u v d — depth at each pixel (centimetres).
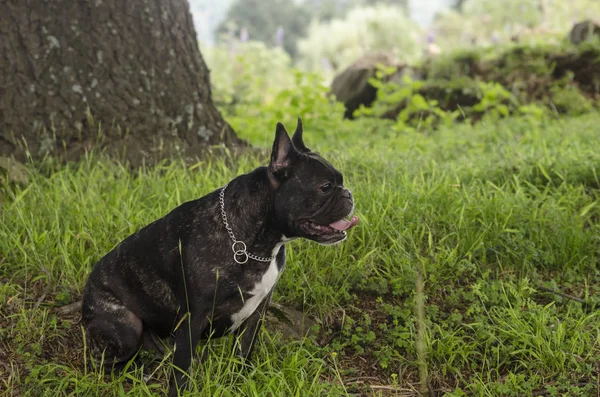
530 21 1675
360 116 1019
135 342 387
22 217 480
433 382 407
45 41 595
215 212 367
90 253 478
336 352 425
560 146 676
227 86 1203
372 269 484
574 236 504
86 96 604
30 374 382
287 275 467
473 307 447
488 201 536
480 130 828
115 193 538
